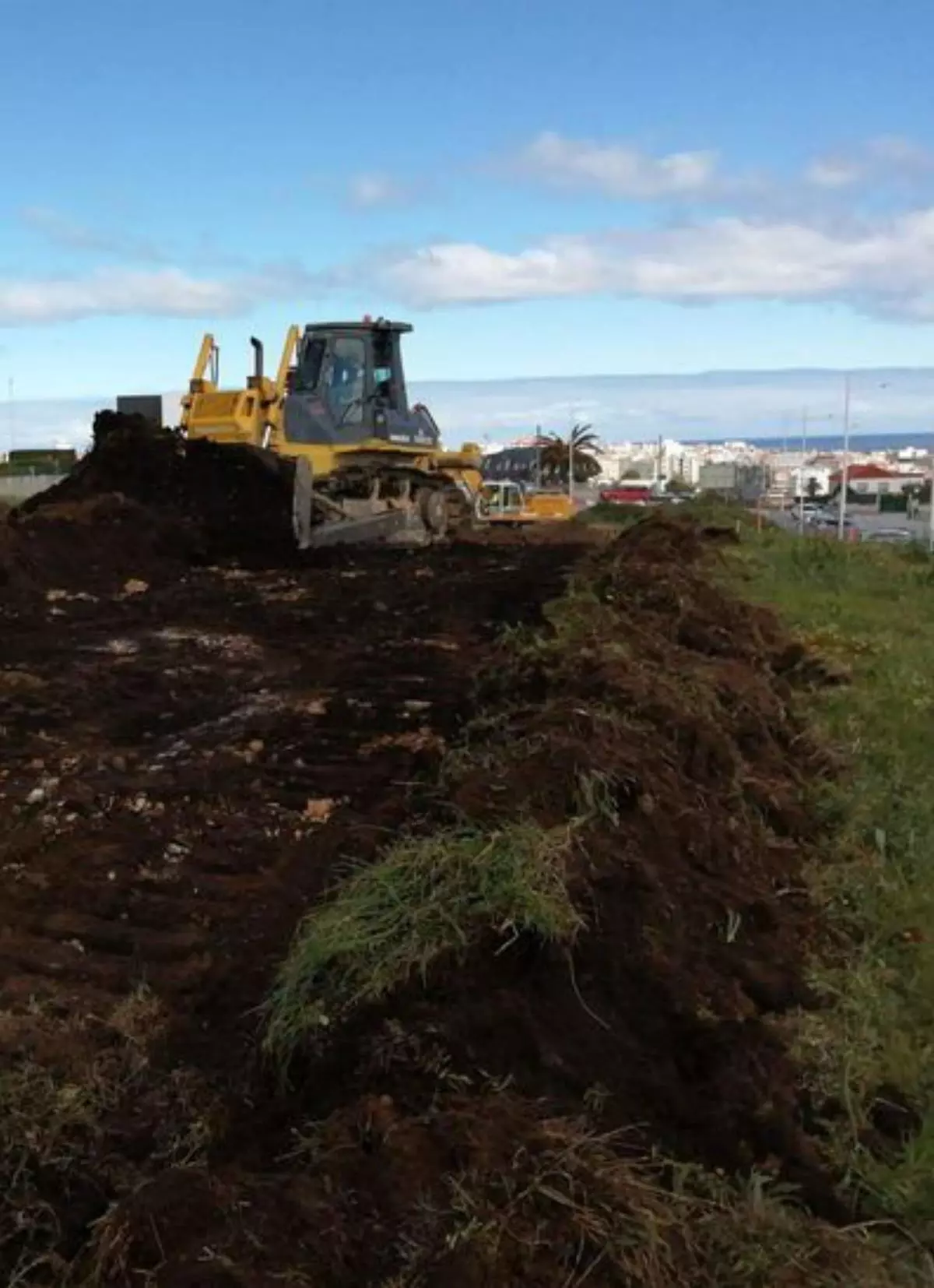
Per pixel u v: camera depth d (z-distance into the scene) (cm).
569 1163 252
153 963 383
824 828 531
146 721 626
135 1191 261
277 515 1252
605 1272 233
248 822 488
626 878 374
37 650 778
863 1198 297
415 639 808
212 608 944
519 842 358
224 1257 231
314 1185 247
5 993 364
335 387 1573
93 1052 334
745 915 411
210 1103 307
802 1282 249
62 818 493
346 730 599
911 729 698
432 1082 280
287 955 367
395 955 319
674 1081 308
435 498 1756
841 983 392
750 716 602
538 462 7744
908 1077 348
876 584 1345
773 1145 299
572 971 326
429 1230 236
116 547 1153
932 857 507
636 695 515
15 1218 273
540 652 607
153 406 1516
